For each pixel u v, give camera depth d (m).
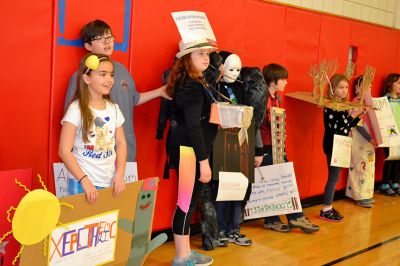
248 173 3.08
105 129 2.30
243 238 3.43
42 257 1.93
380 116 4.66
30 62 2.56
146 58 3.11
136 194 2.29
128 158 2.79
